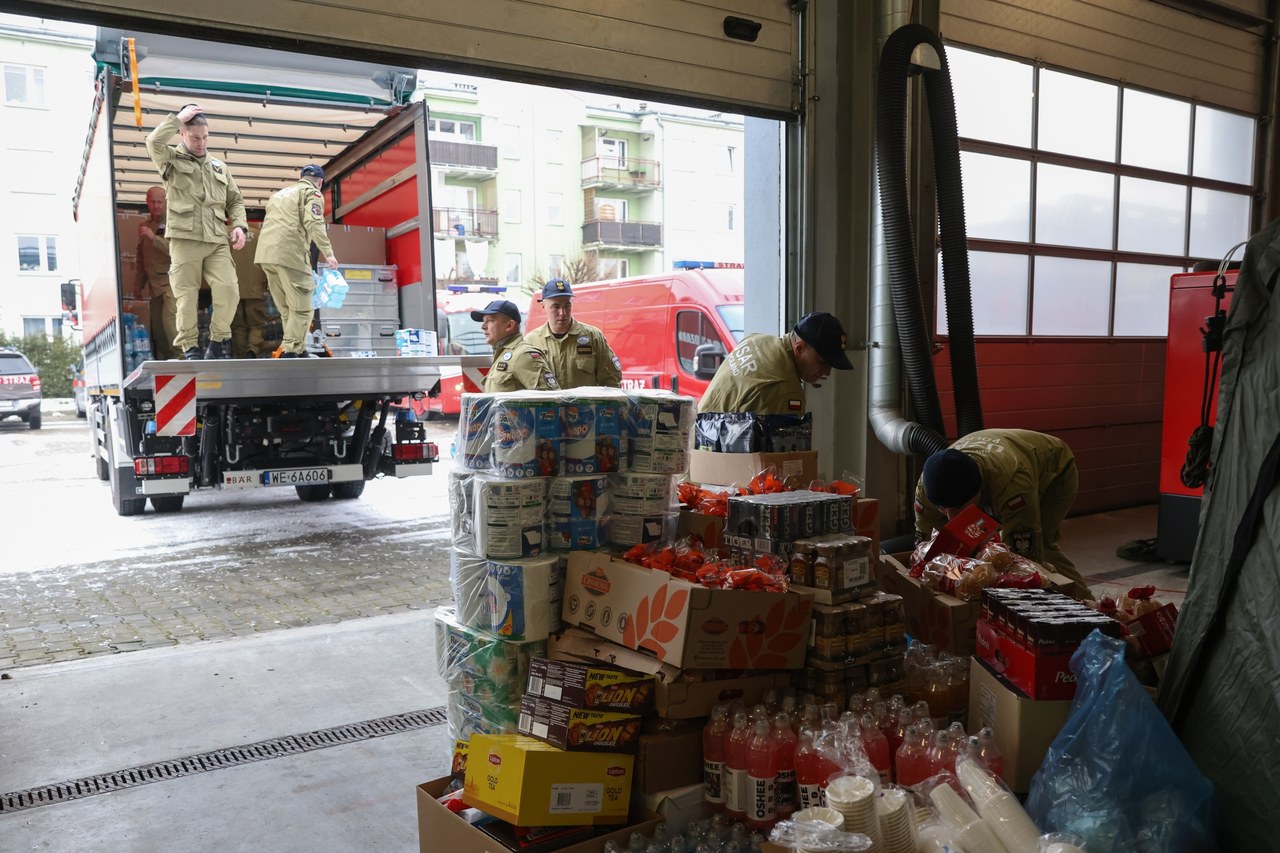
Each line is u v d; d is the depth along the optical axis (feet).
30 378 66.85
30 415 67.05
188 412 23.50
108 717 13.93
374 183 31.68
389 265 30.86
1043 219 27.99
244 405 25.70
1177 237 31.96
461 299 56.08
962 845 7.29
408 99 29.32
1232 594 8.99
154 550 26.09
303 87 27.40
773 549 9.78
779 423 13.79
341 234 30.53
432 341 28.48
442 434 57.21
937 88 20.51
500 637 9.85
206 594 21.35
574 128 108.68
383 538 27.76
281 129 30.40
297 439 26.78
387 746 12.89
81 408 78.02
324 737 13.19
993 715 9.36
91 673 15.84
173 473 25.20
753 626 9.00
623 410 10.65
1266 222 33.88
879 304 21.24
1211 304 21.40
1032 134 27.25
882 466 22.44
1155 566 22.61
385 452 28.68
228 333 26.20
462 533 10.46
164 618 19.45
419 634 17.93
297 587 21.99
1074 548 24.76
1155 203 31.07
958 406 21.53
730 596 8.84
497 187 104.63
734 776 8.58
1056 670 8.79
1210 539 9.48
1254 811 8.13
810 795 8.09
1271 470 8.77
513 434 9.98
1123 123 29.66
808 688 9.46
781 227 21.99
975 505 12.25
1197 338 21.67
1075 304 29.19
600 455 10.48
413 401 29.35
